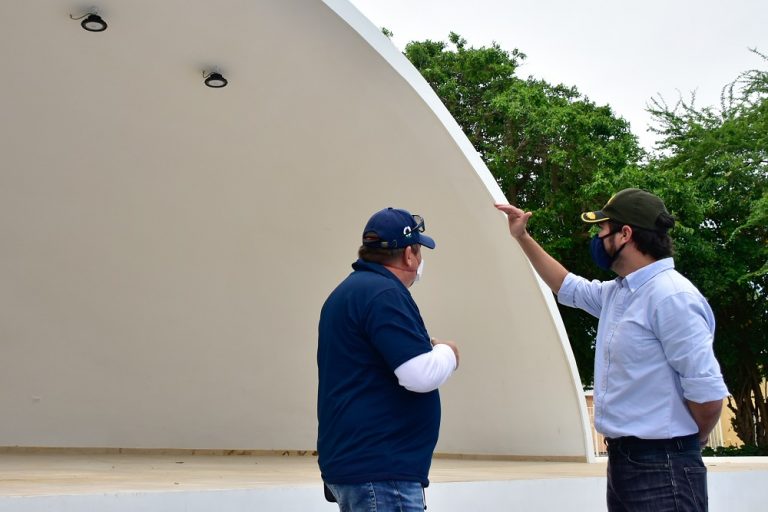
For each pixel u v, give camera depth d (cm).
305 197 884
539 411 927
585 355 1627
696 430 257
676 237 1459
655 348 257
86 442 938
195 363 984
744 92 1647
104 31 655
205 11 621
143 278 930
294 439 1039
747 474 687
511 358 924
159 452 972
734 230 1462
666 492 252
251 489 400
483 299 906
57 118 768
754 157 1545
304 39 651
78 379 933
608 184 1412
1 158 794
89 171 829
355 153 811
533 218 1573
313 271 967
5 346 894
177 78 717
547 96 1791
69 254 889
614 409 263
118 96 746
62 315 912
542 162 1630
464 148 755
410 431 220
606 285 303
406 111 728
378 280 229
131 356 955
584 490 578
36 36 664
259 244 933
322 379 231
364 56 664
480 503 502
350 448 216
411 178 823
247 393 1011
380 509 211
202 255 930
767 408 1622
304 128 785
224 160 834
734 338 1579
